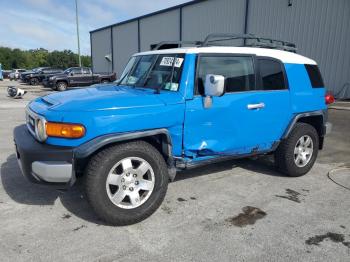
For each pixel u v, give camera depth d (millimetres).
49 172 3086
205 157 4004
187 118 3662
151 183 3469
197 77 3744
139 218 3408
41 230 3266
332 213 3742
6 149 6168
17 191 4180
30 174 3227
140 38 27594
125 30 29953
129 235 3211
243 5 17078
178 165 3814
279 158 4820
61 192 4141
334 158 6055
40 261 2771
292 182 4715
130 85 4227
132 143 3373
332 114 10531
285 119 4602
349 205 3965
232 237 3199
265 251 2973
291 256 2904
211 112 3820
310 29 13641
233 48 4176
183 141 3717
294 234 3271
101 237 3162
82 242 3068
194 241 3119
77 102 3316
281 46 5059
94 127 3137
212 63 3900
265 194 4254
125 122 3264
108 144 3307
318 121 5180
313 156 5047
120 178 3289
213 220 3533
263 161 5637
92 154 3277
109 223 3359
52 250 2932
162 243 3078
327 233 3301
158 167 3471
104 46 34562
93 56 37625
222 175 4918
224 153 4113
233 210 3773
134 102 3371
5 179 4574
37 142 3299
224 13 18438
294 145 4738
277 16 15094
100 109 3191
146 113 3371
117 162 3246
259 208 3840
